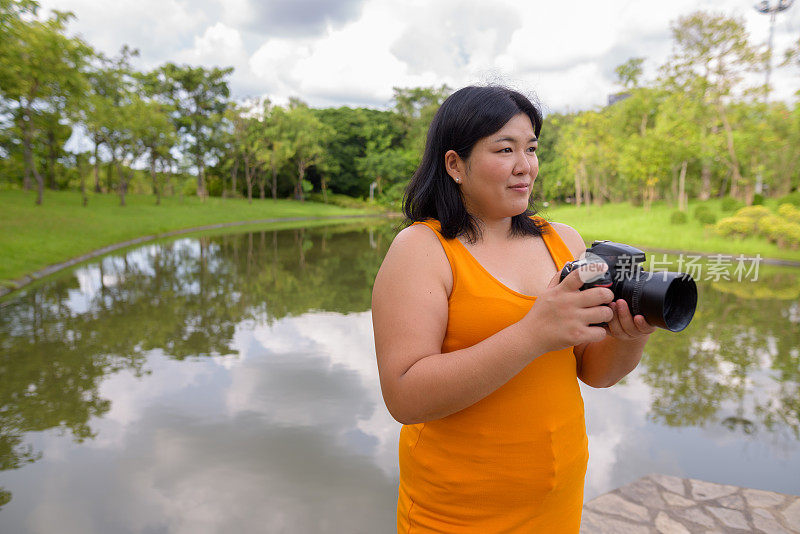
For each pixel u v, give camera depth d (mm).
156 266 13852
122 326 7359
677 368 5488
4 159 27188
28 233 16438
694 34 22422
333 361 5738
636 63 29438
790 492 3125
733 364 5605
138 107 35188
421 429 985
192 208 39031
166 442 3867
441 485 947
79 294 9836
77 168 45156
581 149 30828
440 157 978
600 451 3668
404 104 65750
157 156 41438
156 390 4918
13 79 21750
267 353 6047
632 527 2662
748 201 22281
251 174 59375
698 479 3277
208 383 5082
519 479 921
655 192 30047
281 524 2877
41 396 4809
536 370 932
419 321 871
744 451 3654
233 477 3375
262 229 30297
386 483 3299
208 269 13281
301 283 11141
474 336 903
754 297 9383
